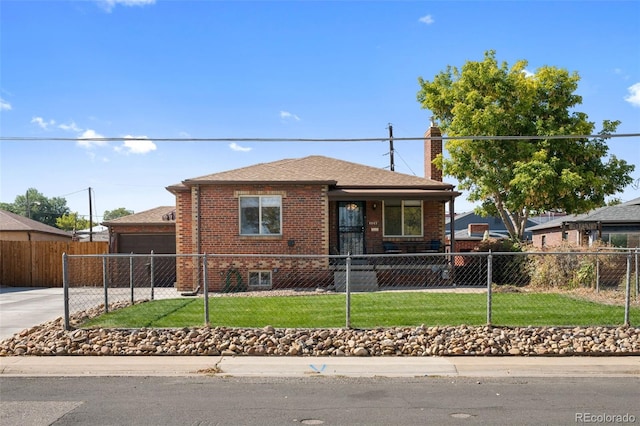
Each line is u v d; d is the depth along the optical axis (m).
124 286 23.25
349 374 7.83
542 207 23.34
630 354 8.74
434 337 9.16
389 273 19.50
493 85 22.89
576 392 6.88
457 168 23.66
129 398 6.64
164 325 9.92
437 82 25.27
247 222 18.89
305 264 18.81
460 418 5.83
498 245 20.16
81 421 5.76
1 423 5.70
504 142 22.73
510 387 7.14
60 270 23.30
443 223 20.38
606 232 26.34
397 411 6.09
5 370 8.04
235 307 11.78
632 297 13.38
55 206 87.19
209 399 6.58
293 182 18.78
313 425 5.61
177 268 19.03
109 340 9.16
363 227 20.11
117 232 23.94
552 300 12.58
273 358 8.64
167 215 25.02
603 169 23.17
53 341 9.15
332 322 10.11
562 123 22.92
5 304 15.28
